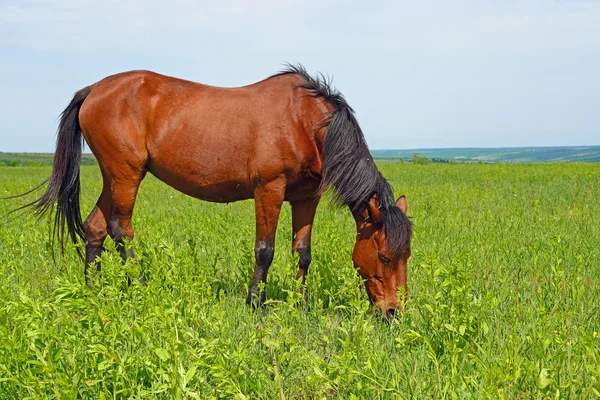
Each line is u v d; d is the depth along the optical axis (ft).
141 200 43.98
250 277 18.62
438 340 12.80
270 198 17.51
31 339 10.62
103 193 19.75
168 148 18.39
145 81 18.70
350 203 16.57
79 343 10.90
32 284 18.67
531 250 21.89
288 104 17.43
